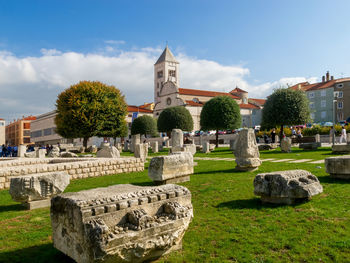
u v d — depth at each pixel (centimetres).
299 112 3002
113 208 369
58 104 3922
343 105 6444
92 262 332
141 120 5669
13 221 635
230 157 2061
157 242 381
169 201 431
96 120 3756
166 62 9119
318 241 459
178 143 2070
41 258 432
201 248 454
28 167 1123
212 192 824
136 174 1327
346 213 571
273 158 1788
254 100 8775
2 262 426
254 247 451
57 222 404
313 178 691
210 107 3672
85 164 1266
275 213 601
